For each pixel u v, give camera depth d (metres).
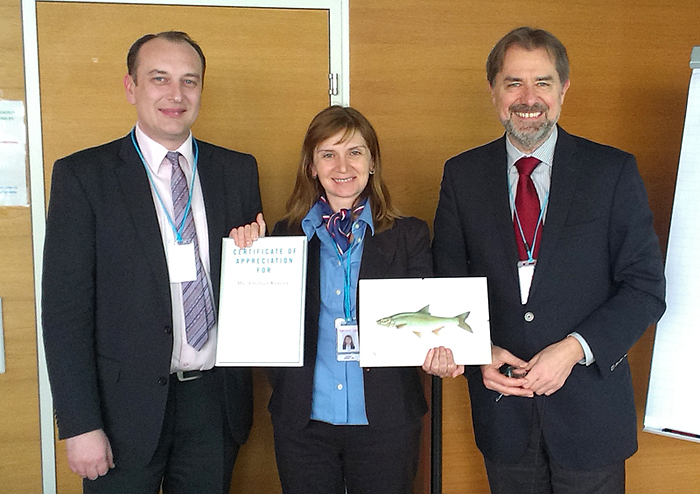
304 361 1.60
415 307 1.54
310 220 1.67
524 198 1.64
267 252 1.61
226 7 2.12
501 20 2.28
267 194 2.21
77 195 1.50
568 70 1.63
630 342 1.53
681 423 1.90
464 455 2.36
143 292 1.52
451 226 1.75
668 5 2.36
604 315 1.53
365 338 1.53
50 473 2.13
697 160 1.89
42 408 2.12
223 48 2.13
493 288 1.64
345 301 1.62
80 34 2.05
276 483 2.25
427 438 2.31
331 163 1.64
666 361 1.92
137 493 1.56
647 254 1.56
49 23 2.03
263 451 2.23
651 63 2.36
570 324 1.58
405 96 2.25
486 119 2.30
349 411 1.59
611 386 1.60
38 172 2.06
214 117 2.16
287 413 1.61
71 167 1.53
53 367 1.47
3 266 2.07
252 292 1.59
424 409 1.68
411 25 2.23
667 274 1.93
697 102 1.89
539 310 1.58
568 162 1.62
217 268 1.63
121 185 1.54
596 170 1.60
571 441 1.59
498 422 1.65
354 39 2.20
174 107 1.56
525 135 1.60
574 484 1.62
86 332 1.51
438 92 2.26
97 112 2.08
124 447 1.53
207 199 1.65
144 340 1.52
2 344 2.08
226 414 1.66
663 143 2.38
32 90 2.04
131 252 1.52
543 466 1.67
